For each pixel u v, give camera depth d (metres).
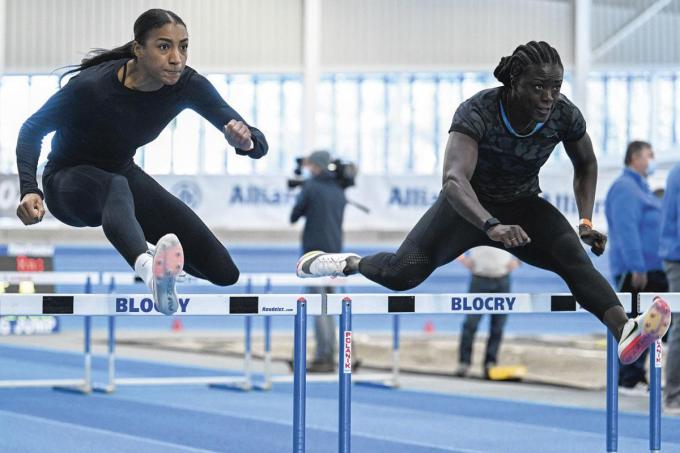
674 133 34.12
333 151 34.81
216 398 16.22
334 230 18.97
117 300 8.03
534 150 8.28
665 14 34.12
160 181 28.44
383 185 28.44
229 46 34.56
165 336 30.08
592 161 8.73
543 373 19.61
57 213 8.00
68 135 7.86
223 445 11.73
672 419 13.69
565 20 34.47
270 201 28.61
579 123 8.38
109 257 33.25
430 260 8.59
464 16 34.66
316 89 34.22
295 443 8.41
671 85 34.19
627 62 34.22
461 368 19.25
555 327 31.48
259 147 7.98
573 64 34.25
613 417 9.77
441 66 34.62
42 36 34.09
